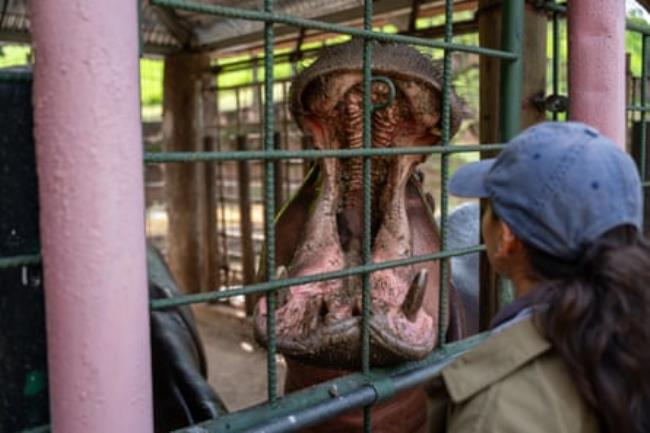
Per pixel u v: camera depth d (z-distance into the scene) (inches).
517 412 40.9
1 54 325.1
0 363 48.9
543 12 101.0
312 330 65.2
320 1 188.5
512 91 88.1
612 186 42.3
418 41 69.3
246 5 220.5
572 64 92.7
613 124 91.6
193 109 278.8
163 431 96.9
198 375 100.3
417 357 67.3
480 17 100.8
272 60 58.9
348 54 70.0
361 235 78.7
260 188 304.3
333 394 64.9
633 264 39.9
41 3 45.4
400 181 75.4
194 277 289.0
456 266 149.4
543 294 42.9
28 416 50.4
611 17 89.7
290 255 80.9
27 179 49.4
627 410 37.8
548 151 43.5
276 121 252.8
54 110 45.9
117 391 48.2
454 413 45.1
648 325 38.5
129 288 48.4
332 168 73.9
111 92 46.5
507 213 45.1
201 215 287.6
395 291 72.6
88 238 46.6
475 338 82.4
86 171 46.2
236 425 58.4
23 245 49.4
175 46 279.3
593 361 38.7
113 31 46.3
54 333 47.9
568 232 42.0
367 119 66.2
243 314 271.4
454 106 78.3
